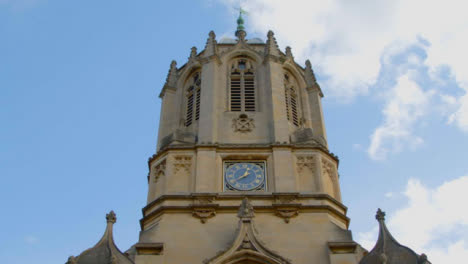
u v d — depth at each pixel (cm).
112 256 3134
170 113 4538
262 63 4641
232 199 3700
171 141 4125
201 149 3959
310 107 4591
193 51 4922
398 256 3127
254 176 3862
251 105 4388
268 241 3491
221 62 4641
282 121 4172
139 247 3419
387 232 3306
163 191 3853
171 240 3494
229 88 4503
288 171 3844
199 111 4344
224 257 3303
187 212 3647
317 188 3834
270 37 4828
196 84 4603
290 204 3647
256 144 3994
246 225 3425
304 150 4016
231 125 4184
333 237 3519
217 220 3603
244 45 4791
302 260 3406
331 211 3719
